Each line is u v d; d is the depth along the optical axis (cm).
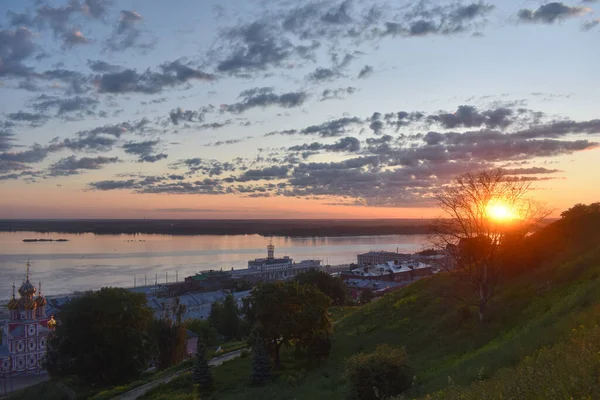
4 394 7131
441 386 2195
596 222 4106
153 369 6919
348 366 2684
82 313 5728
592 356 1245
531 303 3319
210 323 9856
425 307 4331
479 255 3616
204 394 3834
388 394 2403
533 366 1501
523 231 4003
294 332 4016
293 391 3278
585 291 2594
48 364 6431
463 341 3294
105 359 5712
